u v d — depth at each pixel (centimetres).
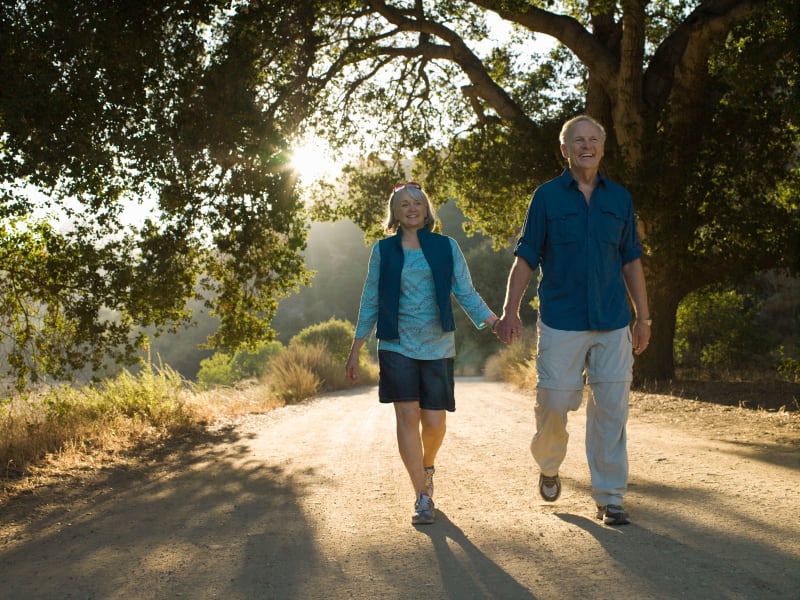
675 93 1233
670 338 1413
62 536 421
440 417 444
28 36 772
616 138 1348
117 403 1068
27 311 911
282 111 1149
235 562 342
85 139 805
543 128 1412
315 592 293
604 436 390
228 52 968
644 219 1274
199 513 467
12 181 791
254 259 1111
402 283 434
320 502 481
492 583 293
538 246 408
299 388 1841
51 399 921
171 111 898
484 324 440
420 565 323
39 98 767
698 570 296
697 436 748
